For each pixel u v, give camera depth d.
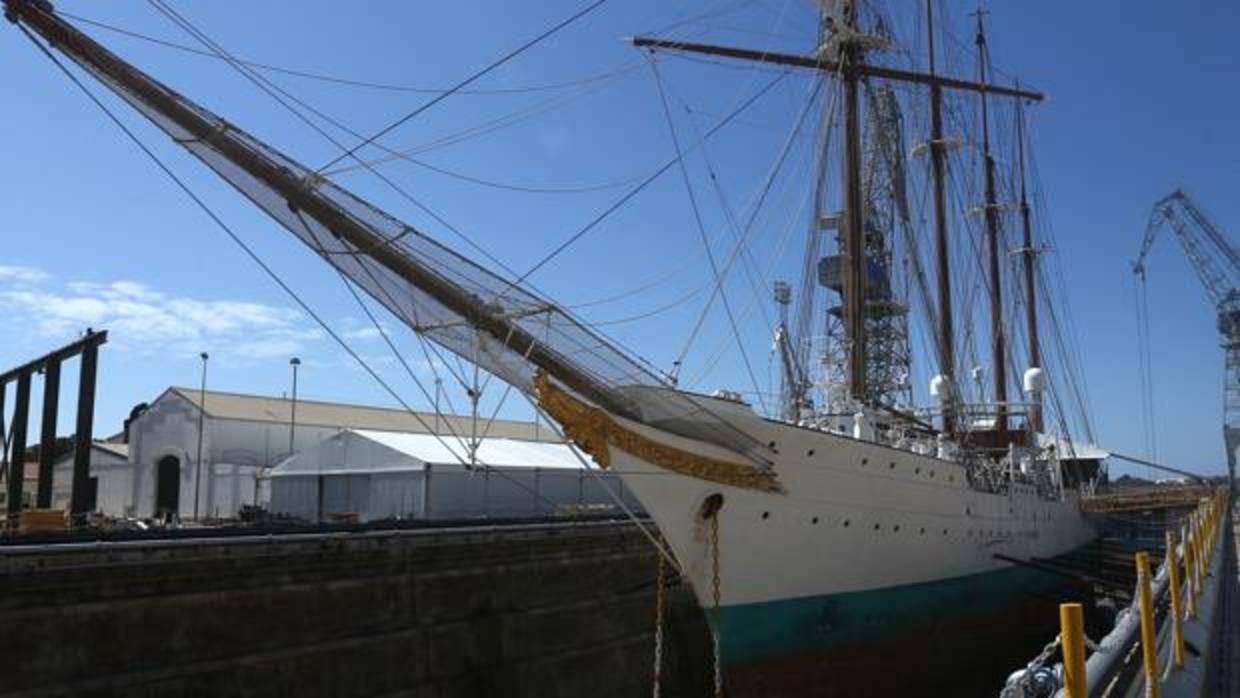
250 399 74.31
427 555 22.12
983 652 26.80
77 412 38.03
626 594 27.17
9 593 15.19
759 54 29.05
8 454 40.09
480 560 23.44
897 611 22.19
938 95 42.00
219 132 13.77
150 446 69.31
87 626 15.91
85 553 16.53
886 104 34.81
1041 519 32.78
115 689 15.95
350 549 20.44
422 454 47.59
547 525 28.33
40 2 12.62
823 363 30.14
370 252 14.61
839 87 28.27
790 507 19.03
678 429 17.38
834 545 20.08
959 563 25.09
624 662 26.19
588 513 44.19
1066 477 46.31
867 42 28.05
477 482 47.84
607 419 16.42
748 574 18.58
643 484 16.97
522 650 23.45
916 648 22.89
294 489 51.09
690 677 28.67
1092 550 41.31
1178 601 10.73
